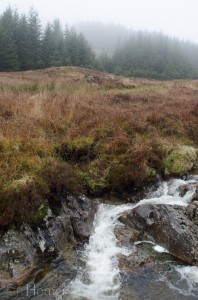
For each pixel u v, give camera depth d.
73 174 8.98
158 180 10.19
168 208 8.19
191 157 11.23
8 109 11.68
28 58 54.50
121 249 7.50
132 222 8.26
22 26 56.12
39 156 9.18
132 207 9.05
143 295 6.30
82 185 9.23
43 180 8.06
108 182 9.71
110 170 9.87
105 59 79.00
